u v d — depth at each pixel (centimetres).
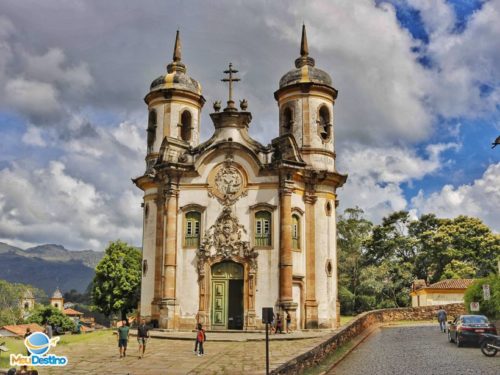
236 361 2158
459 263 6594
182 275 3466
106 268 5506
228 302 3425
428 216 7275
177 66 4238
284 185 3416
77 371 1966
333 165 3866
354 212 6625
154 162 4016
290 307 3269
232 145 3519
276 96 4000
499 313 3294
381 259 7050
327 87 3875
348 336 2778
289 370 1631
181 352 2494
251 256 3381
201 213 3503
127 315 6194
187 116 4131
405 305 6525
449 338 2914
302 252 3534
